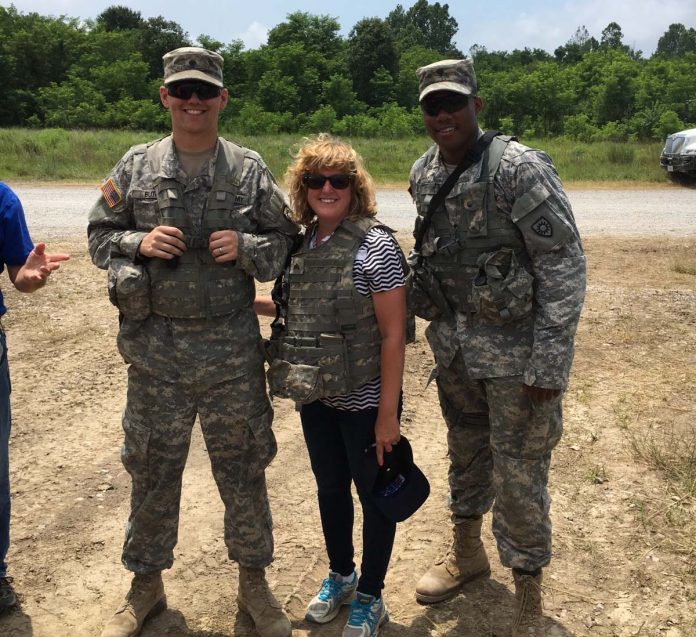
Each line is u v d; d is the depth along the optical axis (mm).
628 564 3098
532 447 2537
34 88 49156
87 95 42812
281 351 2574
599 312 6492
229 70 49250
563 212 2354
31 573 3111
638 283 7645
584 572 3059
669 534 3287
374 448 2555
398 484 2561
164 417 2582
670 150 17125
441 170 2568
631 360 5418
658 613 2797
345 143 2510
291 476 3908
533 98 42375
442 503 3627
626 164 19562
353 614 2639
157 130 40281
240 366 2578
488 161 2422
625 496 3600
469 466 2889
